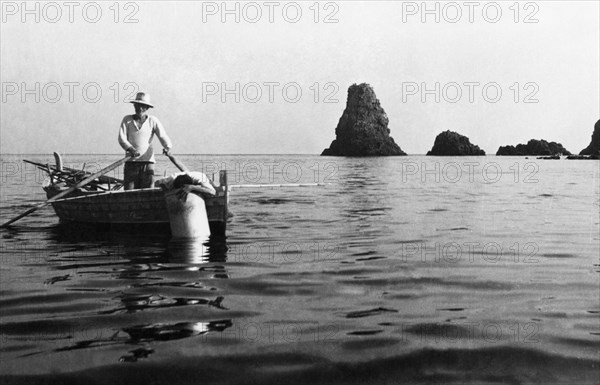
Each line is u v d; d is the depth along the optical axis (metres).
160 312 4.82
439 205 15.02
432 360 3.80
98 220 10.62
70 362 3.71
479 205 15.03
